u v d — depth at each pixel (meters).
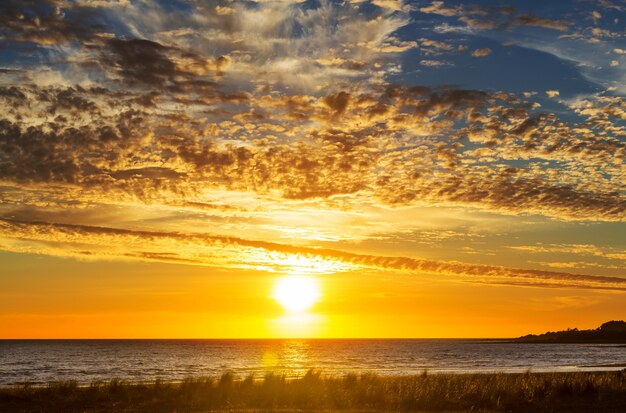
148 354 124.19
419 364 77.38
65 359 100.62
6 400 25.42
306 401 25.11
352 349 165.38
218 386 29.61
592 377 32.56
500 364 73.62
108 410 23.20
